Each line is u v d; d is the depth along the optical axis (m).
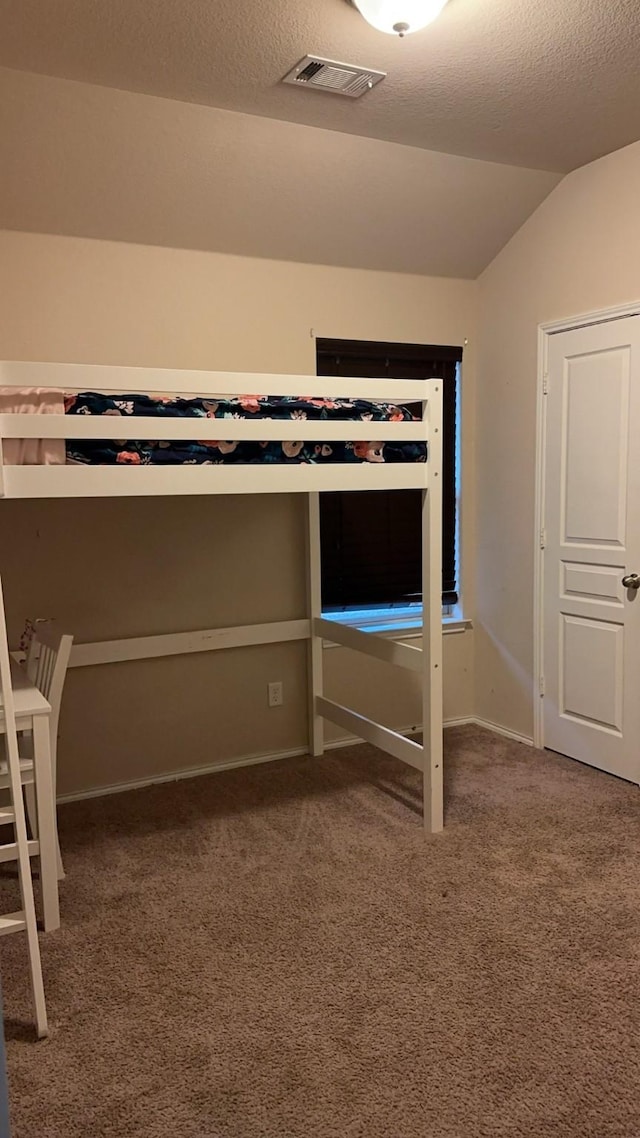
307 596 3.41
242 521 3.26
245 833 2.68
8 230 2.66
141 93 2.31
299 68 2.18
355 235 3.13
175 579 3.14
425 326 3.54
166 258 2.93
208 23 1.94
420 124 2.58
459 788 3.02
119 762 3.10
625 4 1.87
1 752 2.30
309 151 2.67
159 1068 1.60
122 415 1.99
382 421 2.42
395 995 1.81
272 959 1.96
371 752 3.53
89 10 1.87
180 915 2.17
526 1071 1.57
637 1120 1.44
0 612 1.68
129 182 2.60
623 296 2.89
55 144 2.39
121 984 1.88
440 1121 1.45
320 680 3.43
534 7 1.88
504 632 3.66
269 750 3.44
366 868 2.41
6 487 1.89
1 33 1.97
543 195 3.19
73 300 2.79
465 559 3.84
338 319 3.32
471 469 3.79
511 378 3.48
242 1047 1.66
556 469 3.26
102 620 3.01
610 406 2.98
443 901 2.22
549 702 3.43
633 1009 1.75
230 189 2.73
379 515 3.59
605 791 2.97
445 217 3.17
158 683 3.14
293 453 2.29
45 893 2.09
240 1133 1.43
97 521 2.96
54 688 2.24
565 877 2.33
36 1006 1.69
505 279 3.47
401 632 3.65
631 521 2.93
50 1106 1.51
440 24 1.96
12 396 1.88
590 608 3.15
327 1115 1.47
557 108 2.48
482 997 1.80
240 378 2.17
